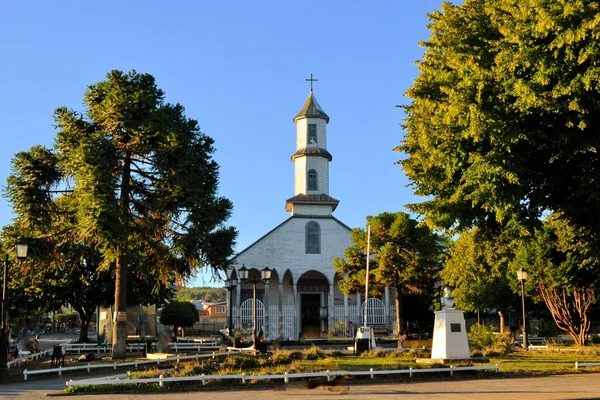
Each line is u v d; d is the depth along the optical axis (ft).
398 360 80.84
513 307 152.76
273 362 74.28
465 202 70.85
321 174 192.13
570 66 57.67
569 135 60.44
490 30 71.10
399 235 152.97
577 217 74.79
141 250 108.37
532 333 170.30
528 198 69.67
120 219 90.63
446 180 69.87
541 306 150.10
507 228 72.84
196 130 107.86
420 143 68.74
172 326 178.19
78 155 87.20
